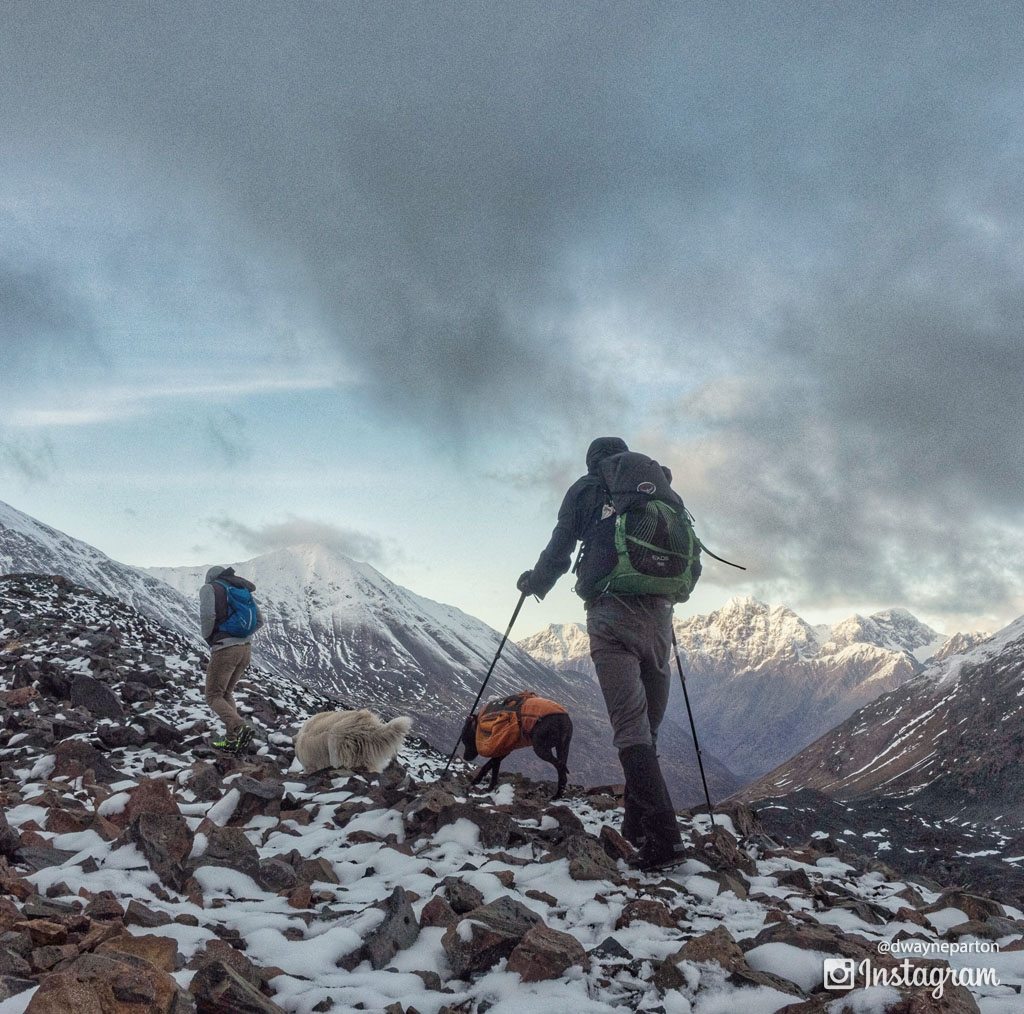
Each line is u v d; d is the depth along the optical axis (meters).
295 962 3.59
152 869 4.70
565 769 7.98
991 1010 3.46
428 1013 3.24
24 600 21.47
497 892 4.72
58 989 2.52
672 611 6.14
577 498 6.12
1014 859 62.09
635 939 4.09
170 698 14.03
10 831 4.94
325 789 8.06
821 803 49.75
